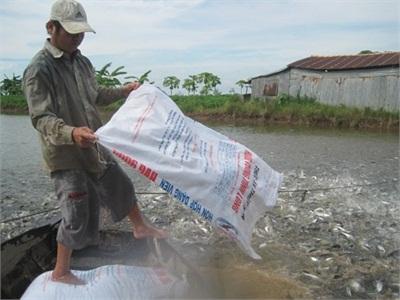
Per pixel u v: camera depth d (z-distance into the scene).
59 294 3.50
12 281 3.83
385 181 8.59
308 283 4.25
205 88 39.91
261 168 3.77
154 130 3.41
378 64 22.08
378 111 20.92
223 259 4.73
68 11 3.41
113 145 3.31
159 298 3.64
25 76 3.43
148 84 3.76
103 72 28.14
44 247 4.23
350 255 4.98
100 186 3.96
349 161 10.95
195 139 3.57
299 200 7.11
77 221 3.63
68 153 3.57
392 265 4.72
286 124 22.00
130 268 3.95
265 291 4.02
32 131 17.41
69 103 3.58
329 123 21.20
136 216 4.21
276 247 5.14
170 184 3.28
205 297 3.79
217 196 3.35
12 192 7.39
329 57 26.64
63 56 3.56
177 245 5.05
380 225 6.00
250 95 31.67
